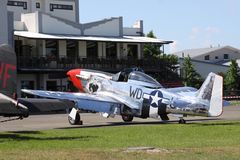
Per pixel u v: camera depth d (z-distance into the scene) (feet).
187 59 231.09
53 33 175.22
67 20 178.70
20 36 163.22
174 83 182.80
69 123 88.63
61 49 177.27
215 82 77.82
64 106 57.72
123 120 92.38
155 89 83.56
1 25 156.87
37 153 43.78
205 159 40.06
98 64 174.91
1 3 156.97
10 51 59.00
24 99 57.82
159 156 41.27
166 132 65.92
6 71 58.23
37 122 95.14
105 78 90.38
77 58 171.12
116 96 87.51
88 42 183.21
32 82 169.78
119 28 191.01
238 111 129.90
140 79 85.81
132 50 193.36
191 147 47.85
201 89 79.15
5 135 63.82
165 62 187.52
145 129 70.79
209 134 62.44
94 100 84.23
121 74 88.07
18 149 47.88
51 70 163.94
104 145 51.26
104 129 72.02
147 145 50.75
